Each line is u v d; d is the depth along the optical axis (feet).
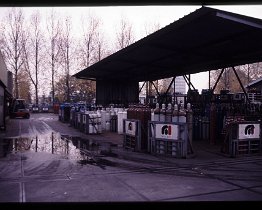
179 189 18.07
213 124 39.17
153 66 58.49
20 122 88.38
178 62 54.19
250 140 30.12
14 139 45.83
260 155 30.50
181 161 27.25
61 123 84.02
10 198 16.29
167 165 25.46
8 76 104.01
